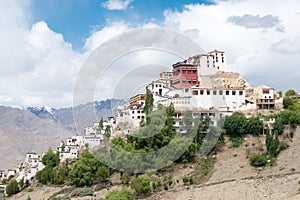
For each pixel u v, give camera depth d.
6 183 156.12
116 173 102.75
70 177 107.38
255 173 91.81
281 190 80.62
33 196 113.50
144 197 87.25
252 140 109.81
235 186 85.81
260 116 120.12
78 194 96.88
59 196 100.88
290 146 103.94
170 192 88.00
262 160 95.69
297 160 94.44
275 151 100.75
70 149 141.00
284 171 89.44
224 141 110.81
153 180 91.25
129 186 92.12
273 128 112.06
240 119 112.81
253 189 83.25
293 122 110.88
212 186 87.69
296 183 81.75
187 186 89.06
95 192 96.12
